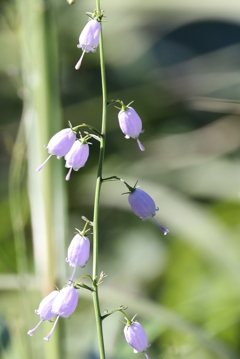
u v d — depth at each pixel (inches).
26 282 33.8
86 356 35.9
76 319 37.8
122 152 49.4
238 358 33.9
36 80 33.9
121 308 27.4
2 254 37.2
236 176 46.0
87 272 43.6
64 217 33.7
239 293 38.5
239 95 48.8
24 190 35.9
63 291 27.0
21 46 34.5
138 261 44.9
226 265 39.0
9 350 33.3
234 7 46.0
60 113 34.0
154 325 35.2
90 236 45.8
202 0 46.8
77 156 27.1
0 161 47.8
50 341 32.9
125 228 47.3
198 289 40.3
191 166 47.0
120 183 46.6
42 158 33.8
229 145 46.9
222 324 37.8
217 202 45.7
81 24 49.4
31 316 33.8
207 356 35.3
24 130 34.5
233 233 42.7
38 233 33.6
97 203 27.0
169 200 41.3
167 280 42.4
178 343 36.7
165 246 45.1
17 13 34.2
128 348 35.6
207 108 42.4
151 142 48.9
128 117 26.9
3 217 44.8
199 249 40.6
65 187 33.8
